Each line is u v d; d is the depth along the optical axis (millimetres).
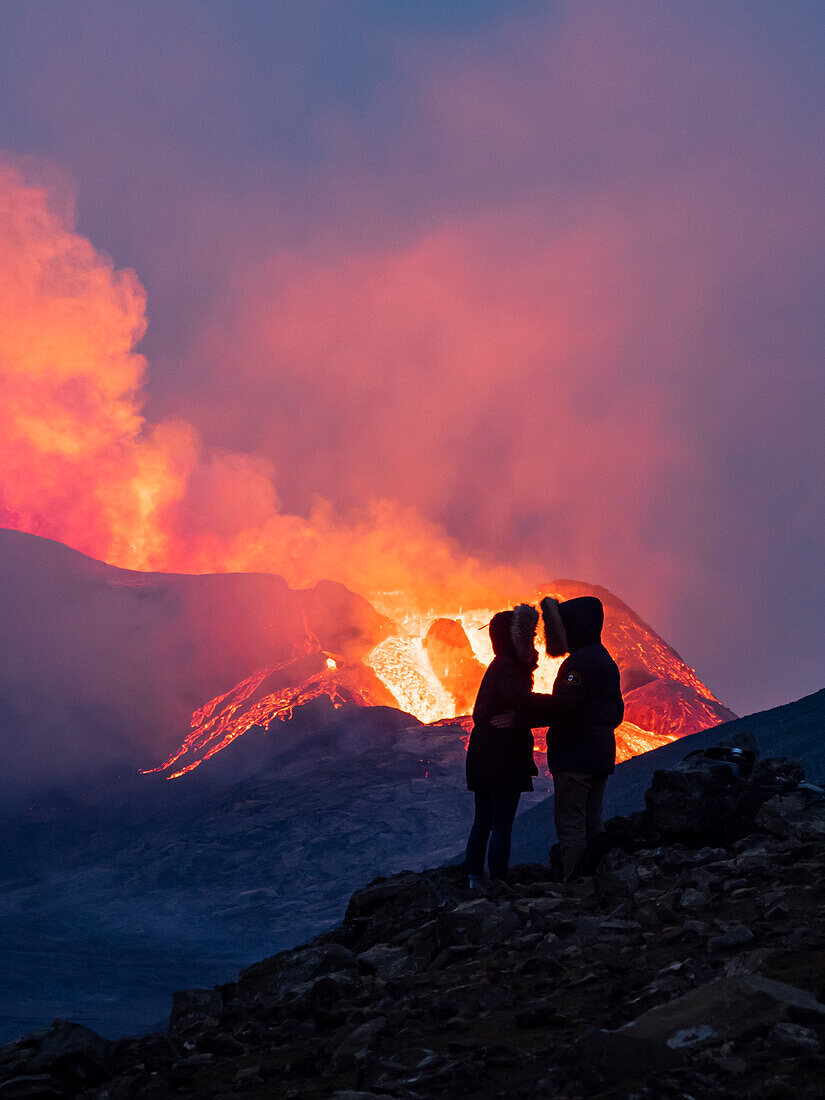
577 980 3863
